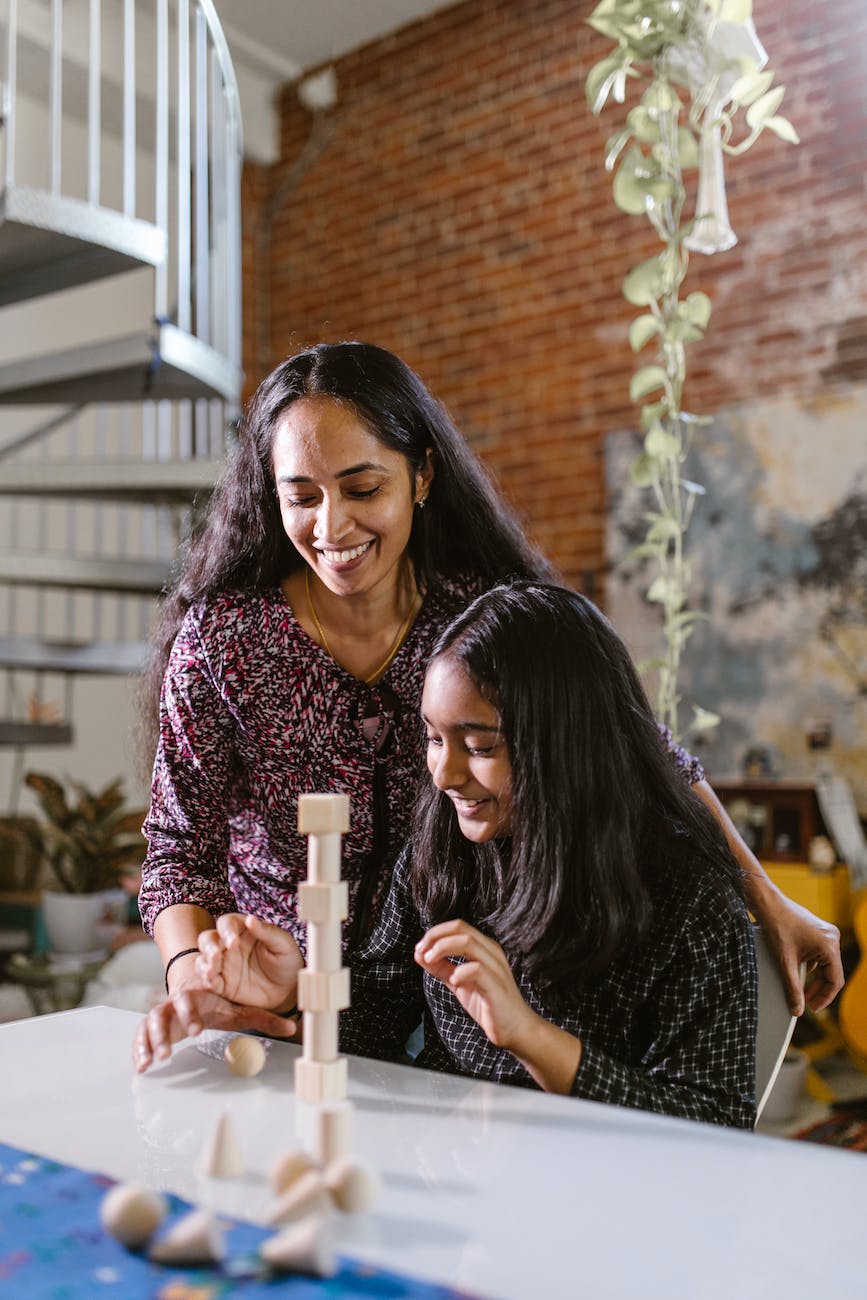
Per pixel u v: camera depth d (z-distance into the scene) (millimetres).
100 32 4367
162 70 3166
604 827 876
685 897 907
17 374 3363
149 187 4727
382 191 4773
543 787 870
